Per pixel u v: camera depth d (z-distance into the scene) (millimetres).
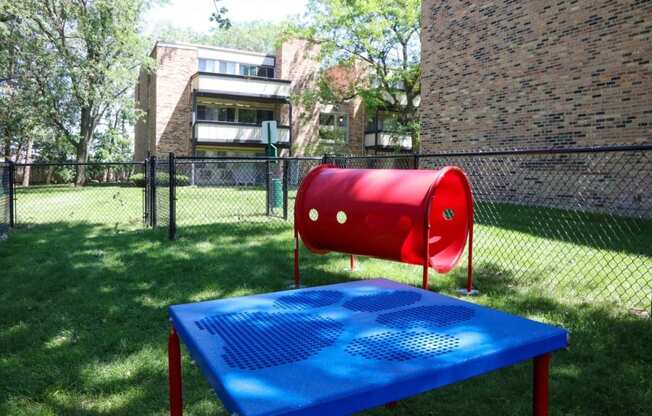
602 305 4359
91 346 3527
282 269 5875
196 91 26297
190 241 7625
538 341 1900
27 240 7766
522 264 5926
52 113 26359
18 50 22266
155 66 26922
